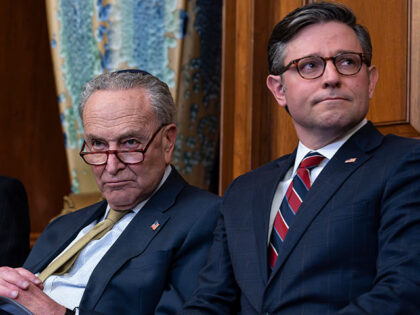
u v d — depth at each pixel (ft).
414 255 4.83
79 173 11.36
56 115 14.12
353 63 5.84
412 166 5.22
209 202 7.02
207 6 10.93
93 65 11.05
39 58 14.06
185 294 6.50
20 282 6.30
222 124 9.49
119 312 6.42
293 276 5.37
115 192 7.05
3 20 13.75
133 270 6.60
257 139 8.83
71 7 11.24
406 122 7.34
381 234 5.14
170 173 7.51
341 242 5.24
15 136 13.83
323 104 5.77
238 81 9.11
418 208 5.05
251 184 6.55
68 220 8.02
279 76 6.35
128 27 10.77
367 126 5.93
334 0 8.13
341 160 5.71
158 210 7.06
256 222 6.07
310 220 5.46
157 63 10.73
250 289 5.70
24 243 8.81
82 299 6.49
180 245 6.75
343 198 5.42
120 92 7.07
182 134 10.88
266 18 8.93
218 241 6.42
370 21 7.77
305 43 5.96
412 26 7.36
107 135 6.94
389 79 7.54
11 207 8.75
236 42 9.19
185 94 10.87
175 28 10.65
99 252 7.06
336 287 5.19
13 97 13.84
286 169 6.37
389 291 4.69
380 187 5.29
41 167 13.98
